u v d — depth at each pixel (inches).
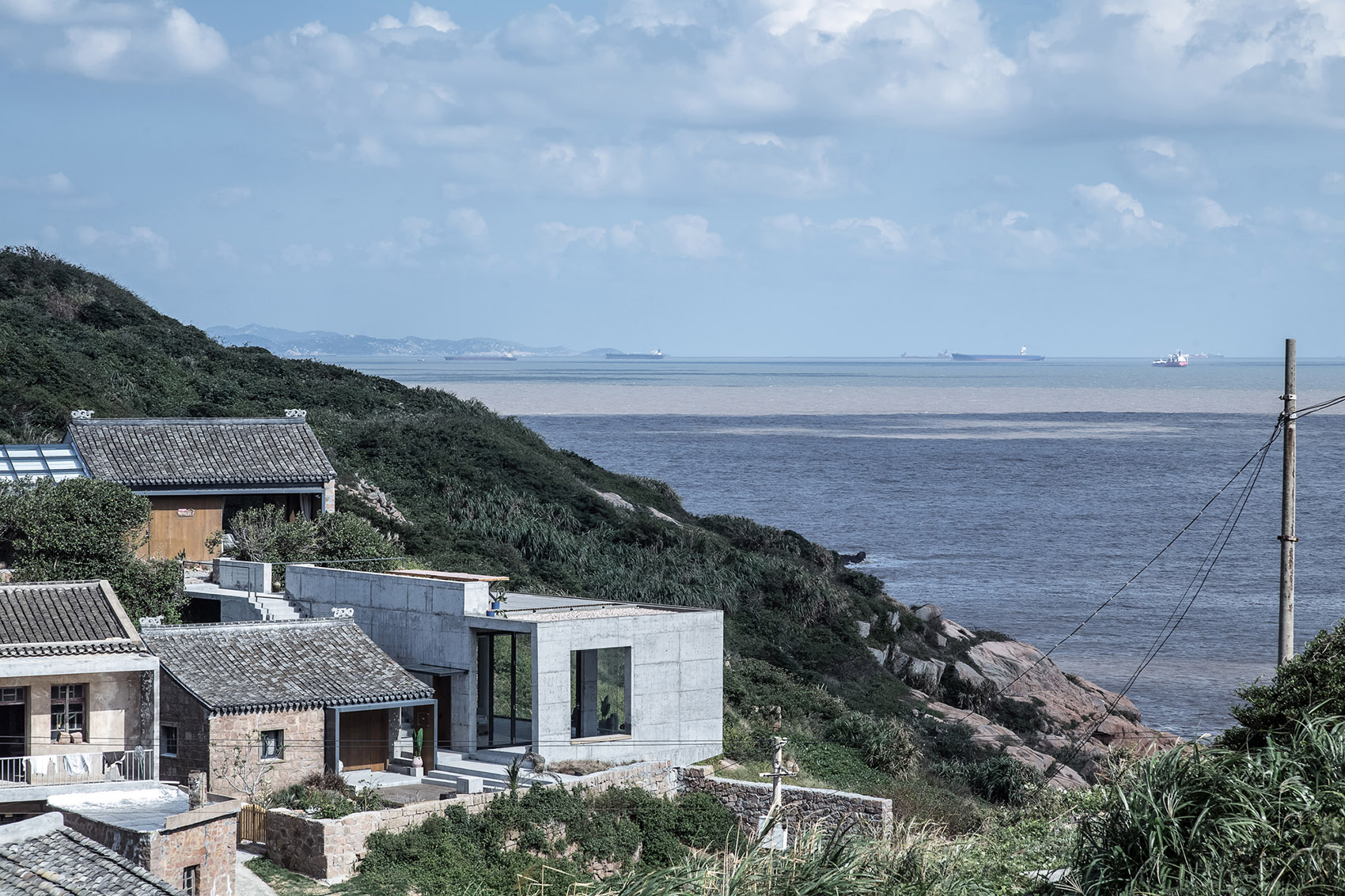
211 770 1289.4
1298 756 524.4
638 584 2714.1
